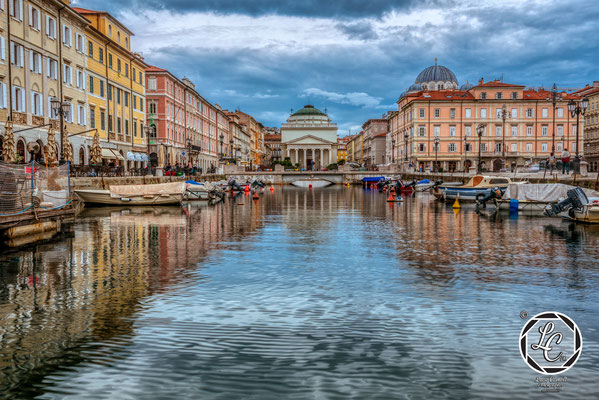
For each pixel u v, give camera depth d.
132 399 6.89
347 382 7.38
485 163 104.25
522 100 103.94
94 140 43.34
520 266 15.50
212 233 23.78
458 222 29.27
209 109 111.88
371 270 14.94
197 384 7.30
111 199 41.22
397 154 124.62
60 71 43.47
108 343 8.84
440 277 13.97
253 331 9.45
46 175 23.28
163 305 11.14
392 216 33.62
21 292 12.22
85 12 54.50
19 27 37.22
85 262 16.08
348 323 9.91
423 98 104.06
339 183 110.06
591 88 114.44
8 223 19.17
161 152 62.97
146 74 74.38
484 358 8.23
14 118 36.41
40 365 7.95
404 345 8.77
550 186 37.38
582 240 21.20
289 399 6.89
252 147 180.88
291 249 18.94
